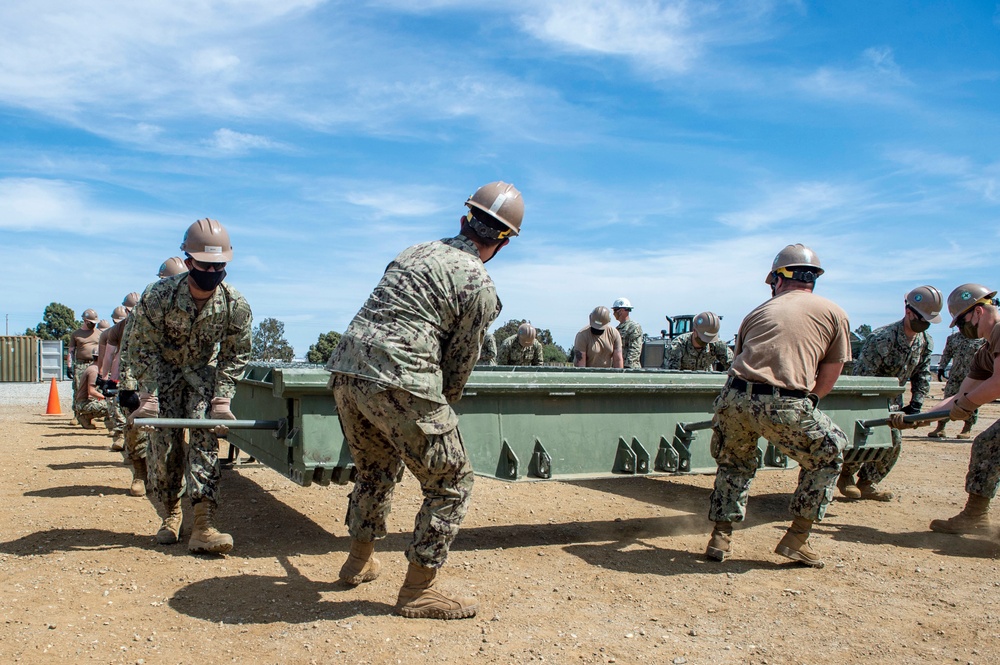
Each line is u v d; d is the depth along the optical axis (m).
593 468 5.10
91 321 11.58
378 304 3.25
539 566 4.40
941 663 3.10
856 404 6.25
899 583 4.21
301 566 4.21
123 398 4.54
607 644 3.21
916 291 6.47
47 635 3.12
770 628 3.46
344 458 4.25
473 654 3.05
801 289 4.51
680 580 4.19
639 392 5.25
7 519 5.19
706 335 9.46
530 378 4.81
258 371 5.09
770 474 8.05
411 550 3.41
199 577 3.94
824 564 4.54
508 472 4.78
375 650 3.05
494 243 3.48
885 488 7.21
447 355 3.34
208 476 4.35
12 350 25.19
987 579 4.33
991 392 4.95
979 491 5.35
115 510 5.55
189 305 4.18
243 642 3.10
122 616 3.37
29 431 11.39
